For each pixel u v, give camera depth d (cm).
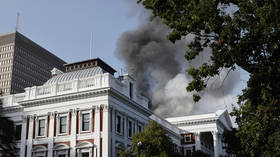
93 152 4153
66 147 4312
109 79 4406
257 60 2144
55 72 5456
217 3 2131
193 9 2169
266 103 2228
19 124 4869
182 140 7594
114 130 4341
